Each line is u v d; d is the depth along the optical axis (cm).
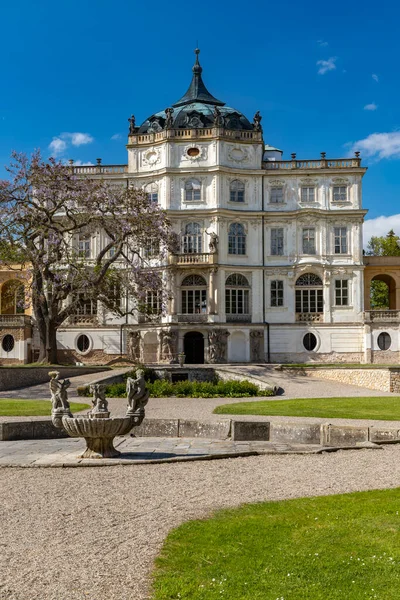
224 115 8031
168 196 7681
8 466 1822
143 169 7888
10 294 8069
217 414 3122
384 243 11062
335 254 7731
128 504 1355
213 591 874
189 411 3356
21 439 2400
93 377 5162
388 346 7375
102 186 6081
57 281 5731
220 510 1294
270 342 7606
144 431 2519
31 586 895
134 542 1081
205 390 4384
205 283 7612
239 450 2092
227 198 7731
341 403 3591
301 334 7600
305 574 936
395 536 1109
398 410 3203
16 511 1301
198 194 7712
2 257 5756
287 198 7794
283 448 2166
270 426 2397
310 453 2028
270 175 7806
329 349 7575
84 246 7838
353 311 7638
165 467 1814
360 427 2288
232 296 7644
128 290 6244
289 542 1080
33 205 5728
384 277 8500
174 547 1053
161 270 7525
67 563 983
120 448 2159
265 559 998
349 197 7775
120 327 7594
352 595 862
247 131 7856
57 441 2355
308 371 5397
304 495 1440
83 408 3400
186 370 5059
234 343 7531
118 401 3956
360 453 2019
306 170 7762
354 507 1300
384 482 1569
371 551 1033
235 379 4878
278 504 1338
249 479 1625
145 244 6081
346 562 982
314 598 852
